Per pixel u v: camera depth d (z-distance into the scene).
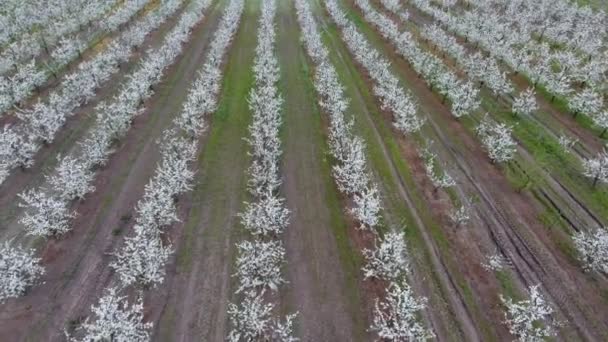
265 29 55.44
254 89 41.59
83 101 39.28
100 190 28.91
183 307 21.45
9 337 20.02
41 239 25.12
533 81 43.47
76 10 59.91
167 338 20.00
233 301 21.86
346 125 34.12
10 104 36.91
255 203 25.81
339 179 28.70
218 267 23.62
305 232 26.09
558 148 34.44
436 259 24.53
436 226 26.77
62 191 27.77
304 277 23.23
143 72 41.22
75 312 21.20
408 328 19.14
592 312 21.98
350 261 24.23
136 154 32.59
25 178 29.91
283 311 21.44
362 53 47.25
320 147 33.94
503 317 21.58
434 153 33.59
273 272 21.67
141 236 22.20
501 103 40.97
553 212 28.20
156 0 68.88
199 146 33.47
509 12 59.06
